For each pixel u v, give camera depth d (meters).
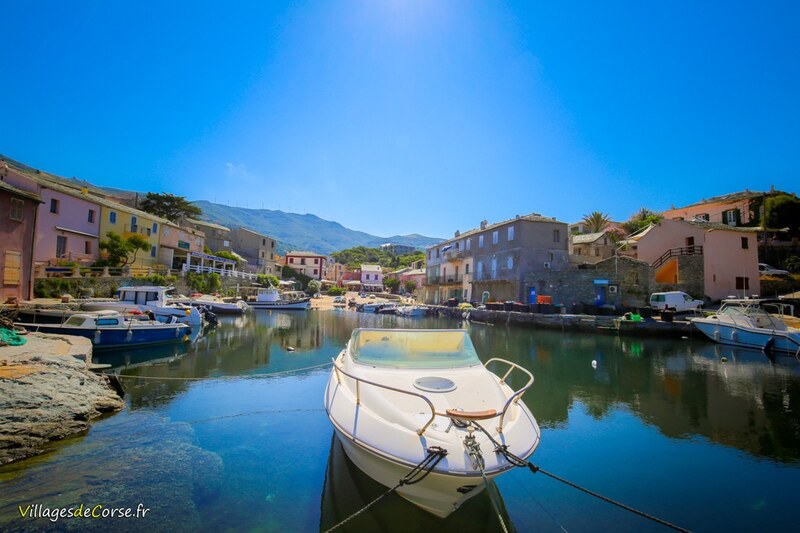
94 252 33.91
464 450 4.43
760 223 40.28
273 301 47.72
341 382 6.67
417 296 69.19
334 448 7.02
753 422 8.96
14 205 18.78
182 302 31.11
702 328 22.00
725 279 32.19
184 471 6.18
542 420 9.10
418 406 5.46
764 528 5.05
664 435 8.18
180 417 8.66
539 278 35.62
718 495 5.83
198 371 13.37
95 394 8.84
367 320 37.03
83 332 14.90
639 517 5.26
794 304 25.02
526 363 15.92
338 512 5.16
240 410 9.22
